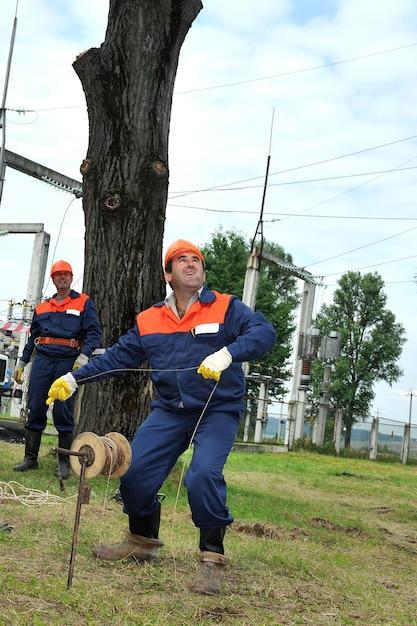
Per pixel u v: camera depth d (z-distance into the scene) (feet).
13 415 84.28
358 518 34.14
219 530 15.53
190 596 14.71
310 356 109.50
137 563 16.80
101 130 33.09
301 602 15.78
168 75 33.50
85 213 33.47
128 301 32.50
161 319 16.21
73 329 29.84
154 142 33.04
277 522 28.63
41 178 75.51
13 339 95.55
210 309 15.94
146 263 32.81
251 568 18.22
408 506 42.01
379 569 21.77
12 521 19.99
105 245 32.71
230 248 190.70
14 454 38.09
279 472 58.54
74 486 27.96
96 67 32.96
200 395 15.89
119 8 33.17
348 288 232.94
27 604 12.84
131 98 32.81
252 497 35.65
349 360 226.38
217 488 15.33
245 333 15.23
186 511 26.86
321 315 234.79
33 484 27.32
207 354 15.81
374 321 231.50
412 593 18.85
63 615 12.59
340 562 21.71
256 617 13.99
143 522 16.92
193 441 16.02
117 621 12.69
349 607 16.19
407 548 27.02
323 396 110.52
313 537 26.13
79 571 15.47
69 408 30.14
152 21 32.94
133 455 16.12
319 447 107.76
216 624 13.26
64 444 30.14
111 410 31.76
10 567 15.11
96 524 20.83
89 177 33.14
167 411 16.44
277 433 121.08
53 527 19.54
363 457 112.16
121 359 16.49
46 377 30.07
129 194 32.50
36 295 95.09
